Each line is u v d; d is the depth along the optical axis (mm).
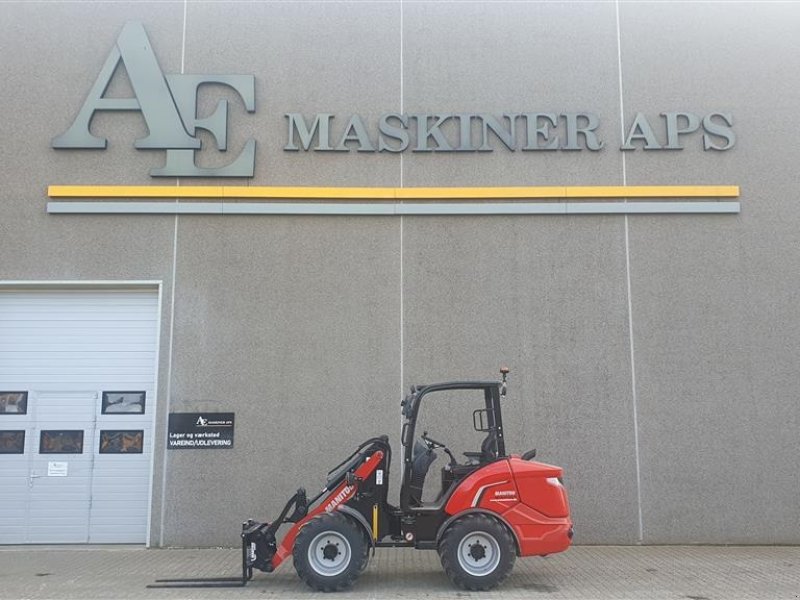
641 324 10242
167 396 9984
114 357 10297
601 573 8086
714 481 9945
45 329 10328
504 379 7980
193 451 9867
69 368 10258
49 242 10266
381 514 7473
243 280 10250
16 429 10109
